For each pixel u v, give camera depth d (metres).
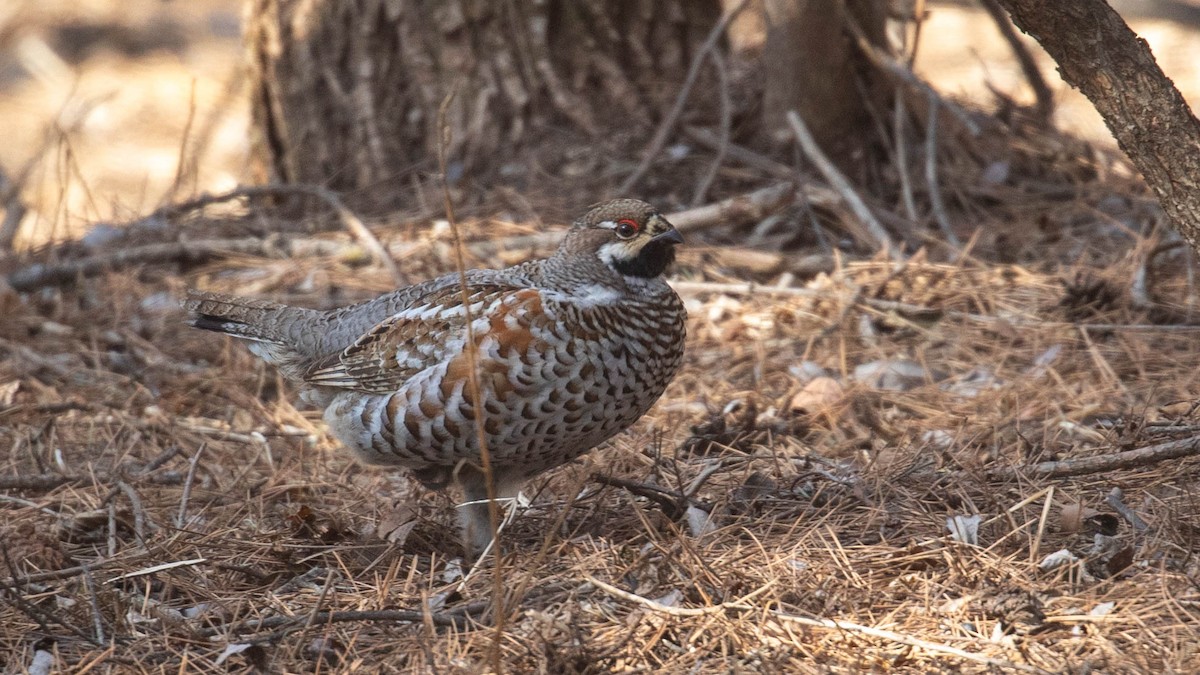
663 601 7.36
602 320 8.21
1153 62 7.79
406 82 15.36
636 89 15.19
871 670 6.64
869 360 11.73
